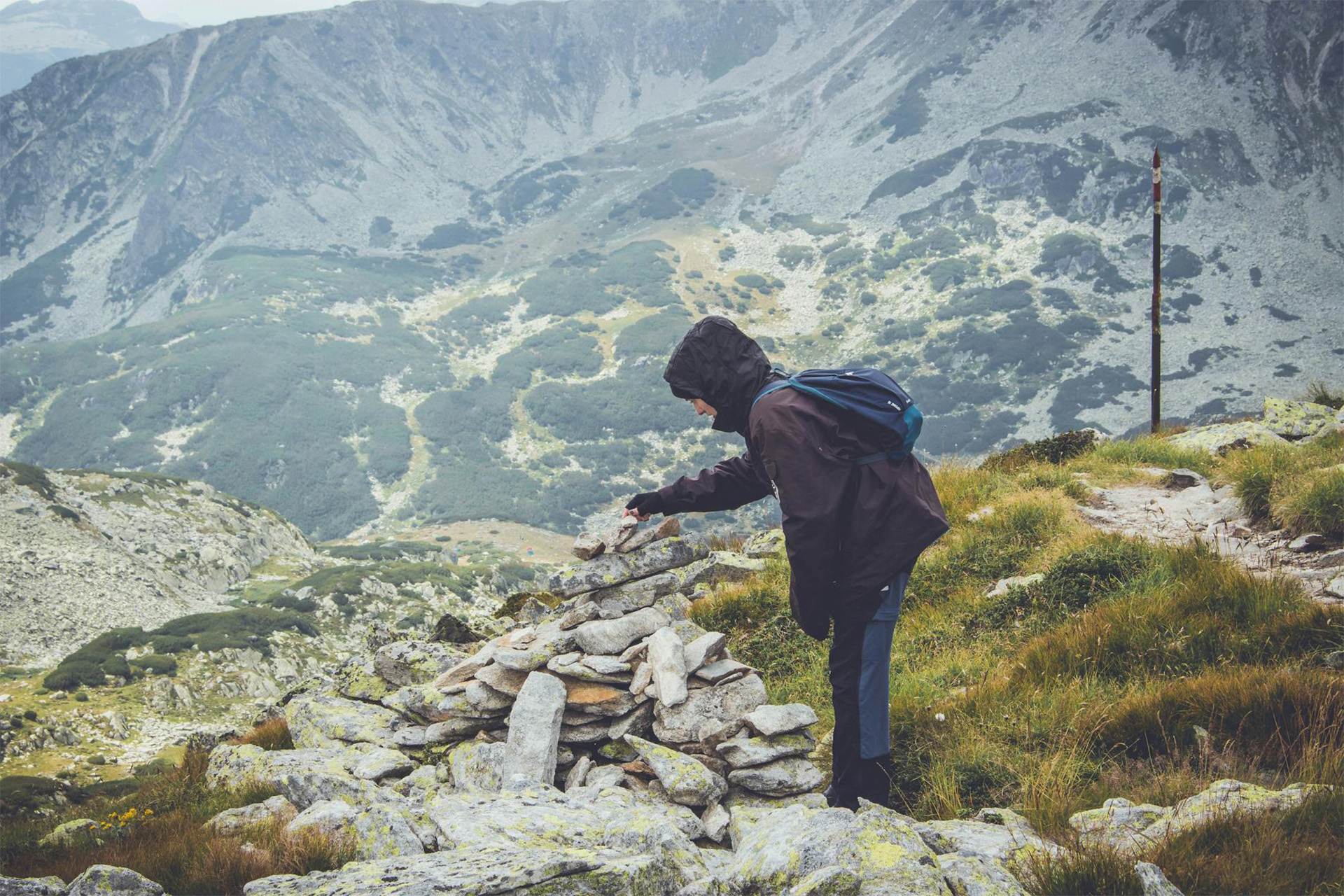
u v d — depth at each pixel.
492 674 5.74
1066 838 3.63
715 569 10.47
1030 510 9.73
